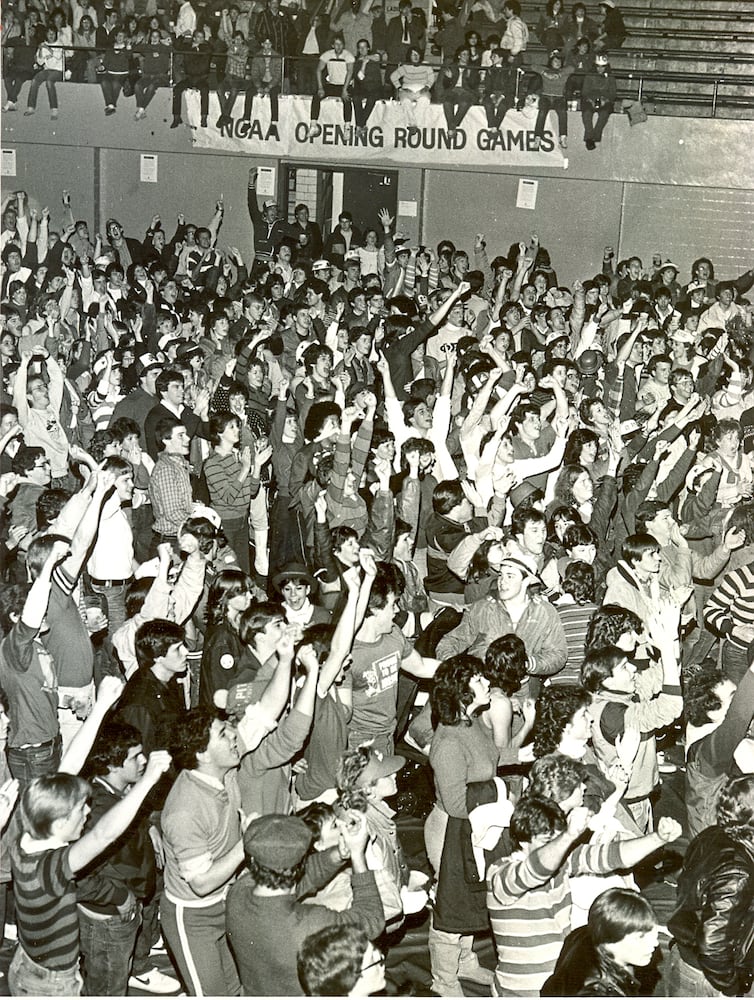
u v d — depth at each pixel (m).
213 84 19.92
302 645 5.29
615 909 3.78
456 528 7.37
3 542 7.49
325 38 19.64
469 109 19.53
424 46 19.59
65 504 7.03
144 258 19.12
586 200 21.00
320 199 21.56
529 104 19.48
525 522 6.66
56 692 5.61
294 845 3.88
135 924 4.69
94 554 7.46
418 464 7.87
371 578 5.55
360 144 19.77
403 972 5.38
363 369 11.81
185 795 4.33
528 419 8.62
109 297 14.84
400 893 4.88
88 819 4.49
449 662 4.94
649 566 6.27
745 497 8.45
